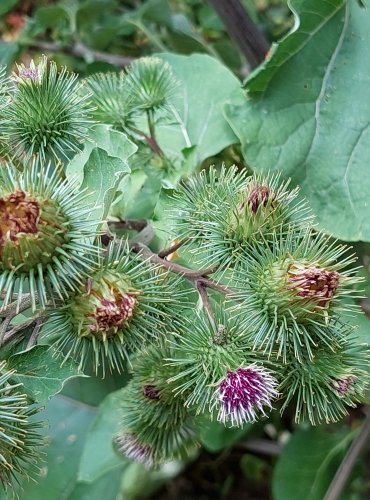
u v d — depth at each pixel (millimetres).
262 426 275
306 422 230
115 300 129
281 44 186
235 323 143
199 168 198
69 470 255
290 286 132
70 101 162
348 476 214
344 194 189
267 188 146
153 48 274
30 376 133
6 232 121
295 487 224
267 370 133
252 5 288
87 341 134
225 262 144
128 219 179
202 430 196
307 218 149
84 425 259
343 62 195
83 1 274
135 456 163
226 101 197
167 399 152
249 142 191
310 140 193
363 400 154
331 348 136
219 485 323
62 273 125
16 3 280
